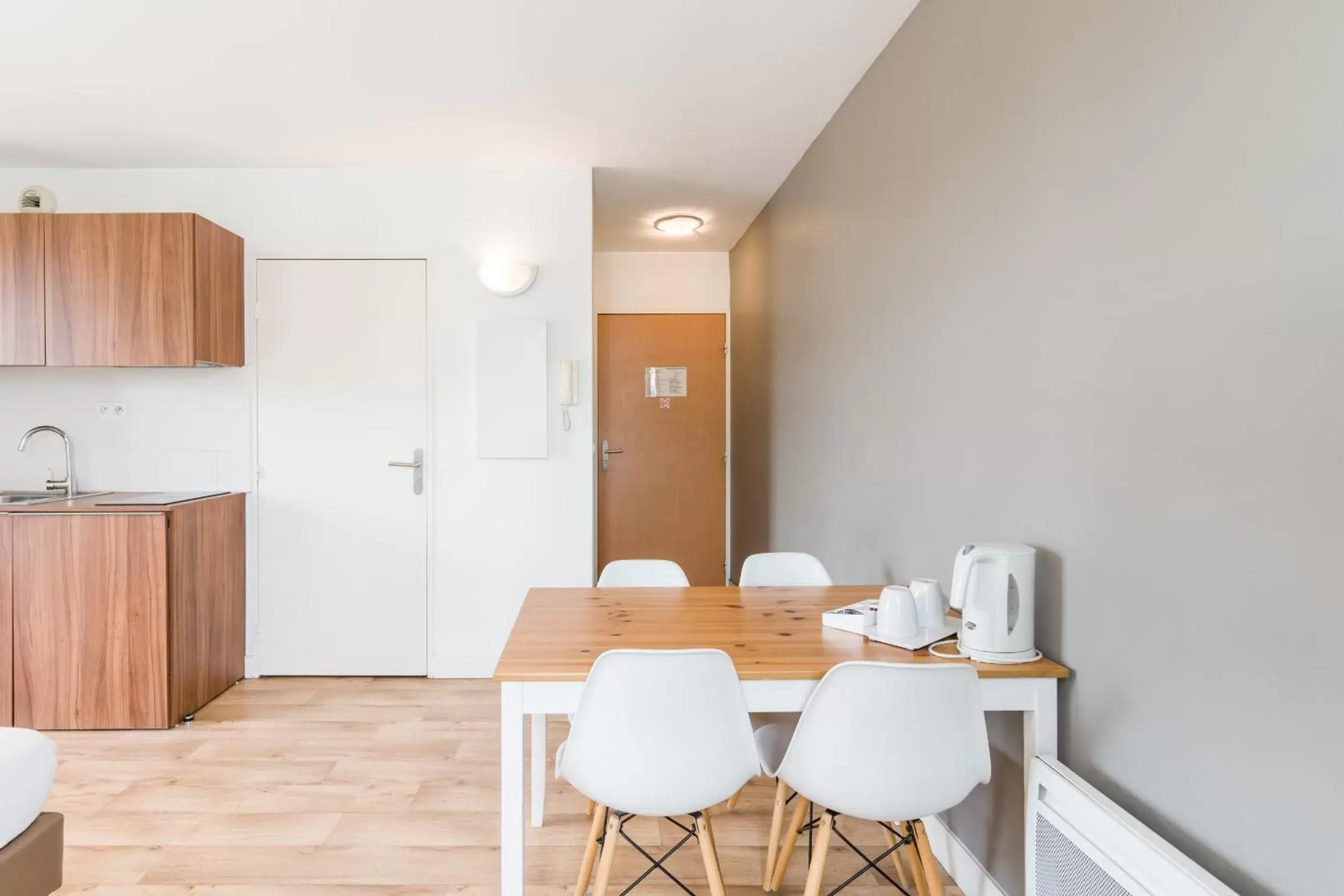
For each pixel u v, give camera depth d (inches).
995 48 71.9
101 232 123.3
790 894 77.7
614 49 98.9
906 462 94.2
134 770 104.3
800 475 142.8
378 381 144.9
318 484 144.6
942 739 56.9
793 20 92.4
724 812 94.9
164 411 142.9
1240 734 44.2
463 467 145.7
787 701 62.0
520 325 144.7
